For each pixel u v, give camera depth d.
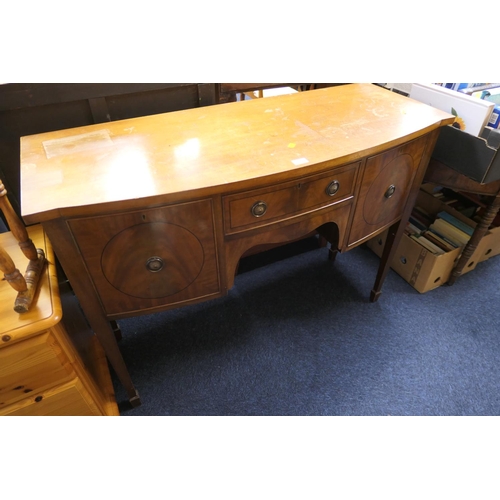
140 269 0.89
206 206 0.84
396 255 1.70
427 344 1.43
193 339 1.45
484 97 1.50
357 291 1.66
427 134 1.12
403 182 1.19
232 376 1.32
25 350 0.80
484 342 1.44
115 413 1.15
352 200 1.07
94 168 0.85
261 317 1.54
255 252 1.73
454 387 1.29
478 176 1.21
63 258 0.79
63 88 1.07
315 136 1.01
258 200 0.89
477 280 1.71
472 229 1.59
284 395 1.27
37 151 0.92
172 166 0.86
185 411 1.22
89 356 1.17
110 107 1.18
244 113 1.15
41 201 0.73
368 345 1.43
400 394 1.27
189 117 1.12
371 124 1.08
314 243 1.93
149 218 0.81
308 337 1.46
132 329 1.49
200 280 0.99
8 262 0.76
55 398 0.92
